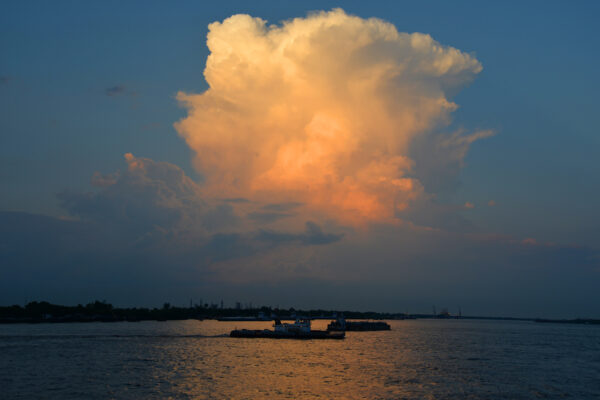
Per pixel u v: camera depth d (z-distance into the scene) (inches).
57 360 4771.2
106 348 5890.8
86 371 4119.1
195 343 6840.6
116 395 3206.2
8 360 4751.5
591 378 4239.7
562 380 4104.3
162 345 6417.3
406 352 6250.0
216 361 4845.0
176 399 3117.6
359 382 3786.9
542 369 4783.5
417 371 4434.1
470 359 5575.8
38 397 3137.3
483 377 4168.3
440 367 4749.0
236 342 7160.4
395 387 3622.0
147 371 4143.7
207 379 3796.8
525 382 3959.2
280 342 7332.7
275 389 3464.6
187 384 3587.6
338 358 5329.7
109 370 4180.6
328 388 3531.0
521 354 6382.9
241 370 4271.7
